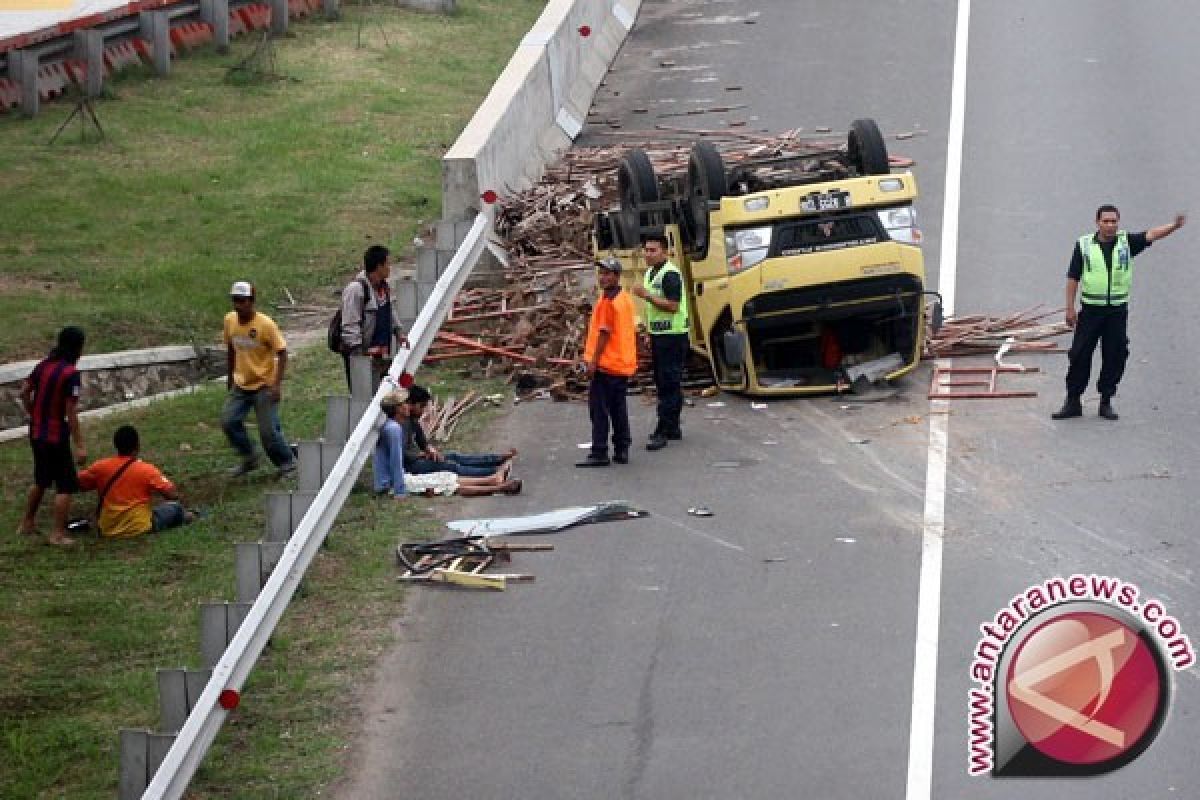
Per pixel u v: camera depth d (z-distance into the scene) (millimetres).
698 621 44781
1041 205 76062
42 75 92312
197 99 94375
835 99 91312
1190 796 36312
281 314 71625
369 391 54219
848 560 47594
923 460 54125
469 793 38000
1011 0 106250
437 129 91938
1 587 49156
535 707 41250
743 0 111562
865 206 59250
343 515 52312
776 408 59500
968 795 36656
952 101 89750
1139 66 93000
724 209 59000
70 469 52375
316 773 39031
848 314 59312
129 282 72375
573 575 47750
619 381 54875
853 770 37750
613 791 37625
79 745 40688
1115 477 51969
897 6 106625
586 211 74125
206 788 38531
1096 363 61219
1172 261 69312
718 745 39125
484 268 70375
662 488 53312
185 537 52250
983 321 64375
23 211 78875
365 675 43125
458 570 47750
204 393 64750
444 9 112562
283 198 82000
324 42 104812
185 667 43781
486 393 62469
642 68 99438
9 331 67125
